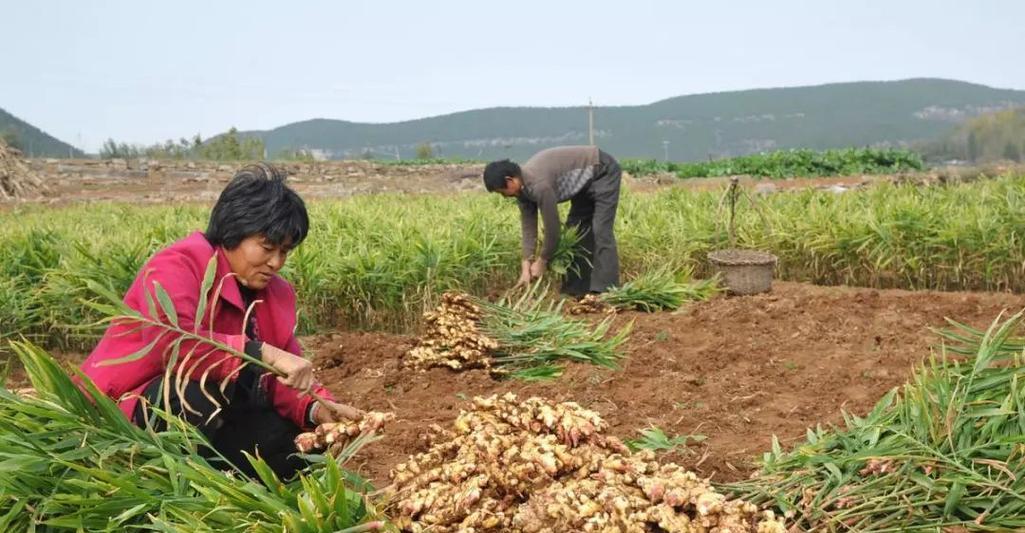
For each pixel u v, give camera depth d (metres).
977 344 3.79
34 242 8.15
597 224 7.98
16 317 7.02
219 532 2.38
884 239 8.78
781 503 2.87
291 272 7.38
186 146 48.88
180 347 3.03
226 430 3.34
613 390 5.23
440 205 12.39
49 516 2.57
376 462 4.01
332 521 2.44
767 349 6.09
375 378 5.71
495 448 2.71
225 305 3.20
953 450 2.99
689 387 5.21
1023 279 8.49
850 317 6.98
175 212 12.54
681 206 11.49
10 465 2.48
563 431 2.83
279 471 3.41
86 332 7.04
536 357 5.66
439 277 7.74
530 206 7.64
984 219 8.50
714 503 2.43
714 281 8.17
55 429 2.71
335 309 7.71
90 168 27.47
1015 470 2.87
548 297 8.48
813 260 9.56
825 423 4.45
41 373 2.84
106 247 7.91
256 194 3.02
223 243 3.06
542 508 2.50
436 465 2.82
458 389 5.30
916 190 11.73
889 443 3.12
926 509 2.87
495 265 8.63
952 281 8.84
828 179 20.28
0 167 23.20
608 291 7.91
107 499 2.50
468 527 2.49
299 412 3.31
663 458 3.72
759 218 9.95
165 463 2.63
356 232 8.88
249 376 3.28
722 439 4.29
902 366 5.52
